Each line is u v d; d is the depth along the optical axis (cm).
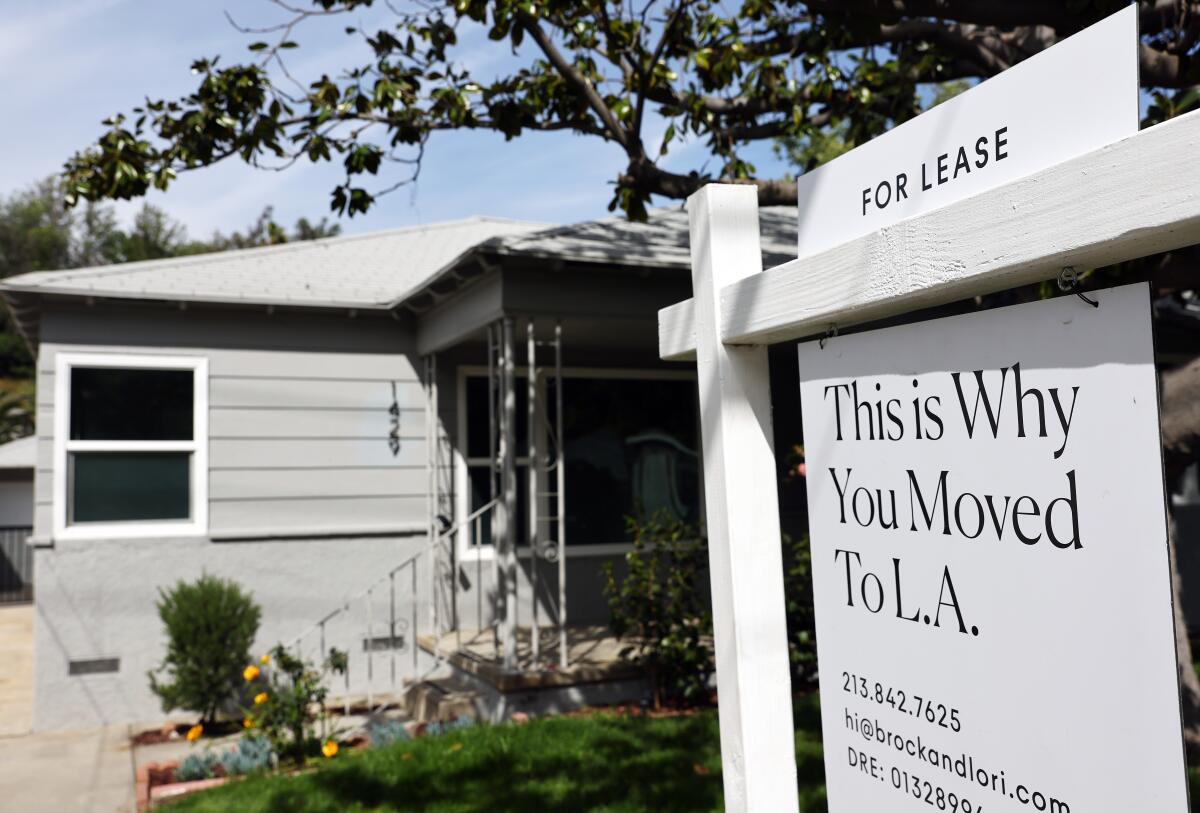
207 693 833
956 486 177
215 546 903
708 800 523
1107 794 149
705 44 722
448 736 667
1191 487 1154
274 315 939
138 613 879
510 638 748
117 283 895
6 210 5109
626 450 1030
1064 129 157
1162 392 510
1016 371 165
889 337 193
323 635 885
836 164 207
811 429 216
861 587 201
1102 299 150
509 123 677
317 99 684
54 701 852
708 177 674
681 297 823
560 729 669
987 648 170
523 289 764
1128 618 146
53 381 871
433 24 688
